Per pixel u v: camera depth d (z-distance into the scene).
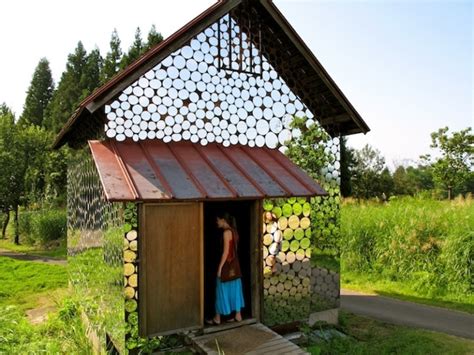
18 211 27.73
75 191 11.27
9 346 7.16
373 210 16.88
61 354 7.89
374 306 11.83
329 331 9.17
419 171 52.19
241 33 8.98
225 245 8.04
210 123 8.55
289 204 8.91
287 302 8.70
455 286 12.62
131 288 6.72
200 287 7.38
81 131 10.03
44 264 17.89
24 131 27.34
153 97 7.96
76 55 52.56
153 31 38.00
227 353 6.54
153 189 6.55
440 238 13.73
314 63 9.02
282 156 9.12
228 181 7.40
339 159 10.03
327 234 9.55
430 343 8.43
